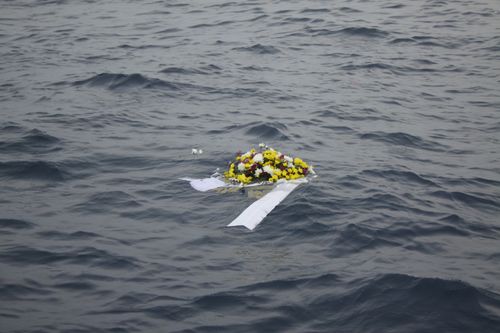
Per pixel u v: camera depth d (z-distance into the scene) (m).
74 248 10.43
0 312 8.72
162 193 12.38
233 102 18.02
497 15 27.39
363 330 8.59
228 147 14.69
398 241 10.86
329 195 12.22
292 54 22.64
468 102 18.66
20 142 14.70
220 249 10.48
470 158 14.82
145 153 14.34
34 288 9.32
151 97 18.28
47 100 17.95
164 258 10.21
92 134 15.41
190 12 28.53
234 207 11.71
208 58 22.03
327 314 8.89
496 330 8.61
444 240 11.00
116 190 12.50
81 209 11.79
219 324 8.63
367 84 19.94
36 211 11.67
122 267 9.93
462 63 22.06
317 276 9.70
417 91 19.48
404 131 16.25
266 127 15.90
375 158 14.44
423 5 28.89
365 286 9.39
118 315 8.75
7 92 18.75
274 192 12.12
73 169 13.42
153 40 24.41
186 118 16.72
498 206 12.47
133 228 11.12
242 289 9.40
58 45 24.02
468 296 9.20
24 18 28.50
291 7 28.66
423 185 13.17
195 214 11.55
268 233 10.94
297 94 18.81
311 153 14.52
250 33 25.05
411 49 23.36
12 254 10.20
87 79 19.64
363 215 11.56
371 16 27.14
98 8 29.86
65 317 8.67
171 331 8.45
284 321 8.73
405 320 8.76
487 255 10.58
